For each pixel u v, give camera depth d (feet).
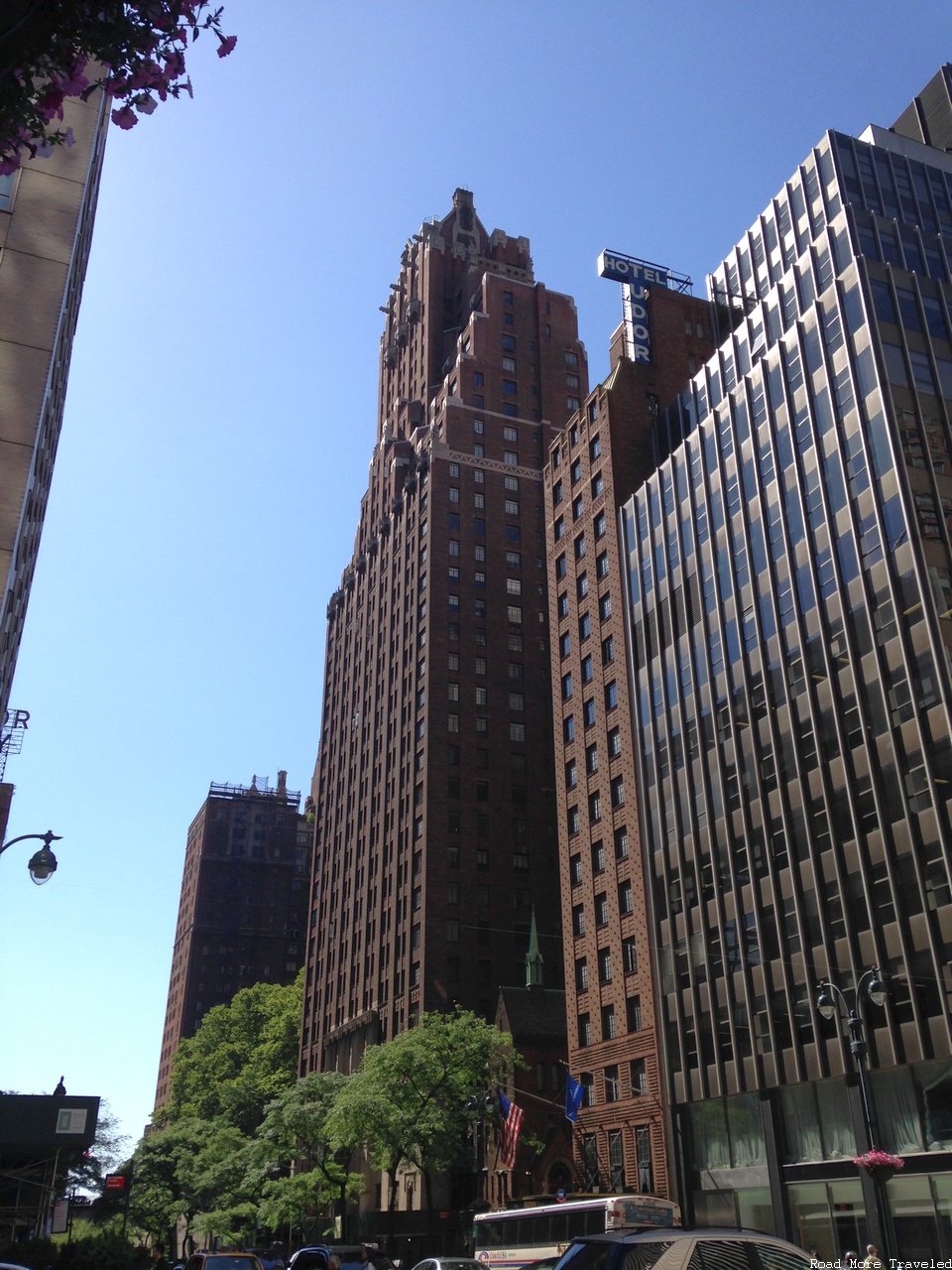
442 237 466.70
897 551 141.59
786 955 147.54
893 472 144.87
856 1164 127.54
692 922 170.09
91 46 19.58
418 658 327.06
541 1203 178.60
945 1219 115.34
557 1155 200.23
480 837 297.12
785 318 212.64
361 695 377.30
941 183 260.83
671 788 182.91
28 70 19.61
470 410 367.04
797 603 159.43
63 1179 173.99
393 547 374.63
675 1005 170.09
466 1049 183.83
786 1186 139.74
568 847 214.28
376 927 314.55
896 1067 125.90
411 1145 177.99
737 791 165.58
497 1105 184.24
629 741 199.41
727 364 203.21
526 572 347.56
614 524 220.23
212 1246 351.25
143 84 19.98
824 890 142.82
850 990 134.92
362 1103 176.65
